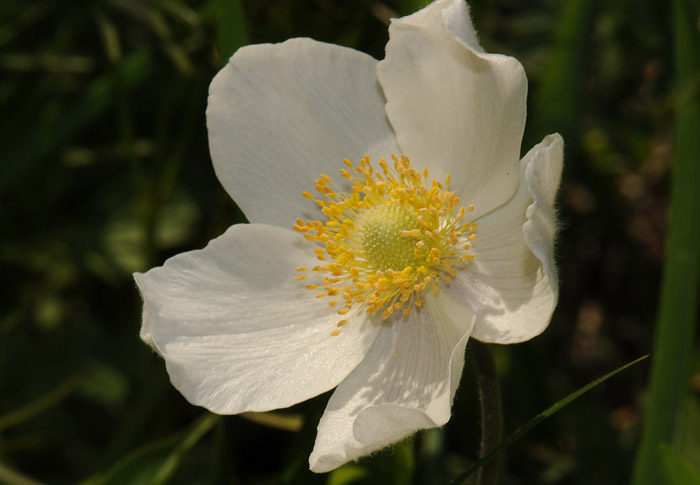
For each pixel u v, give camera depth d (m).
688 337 0.28
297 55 0.27
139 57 0.33
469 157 0.26
